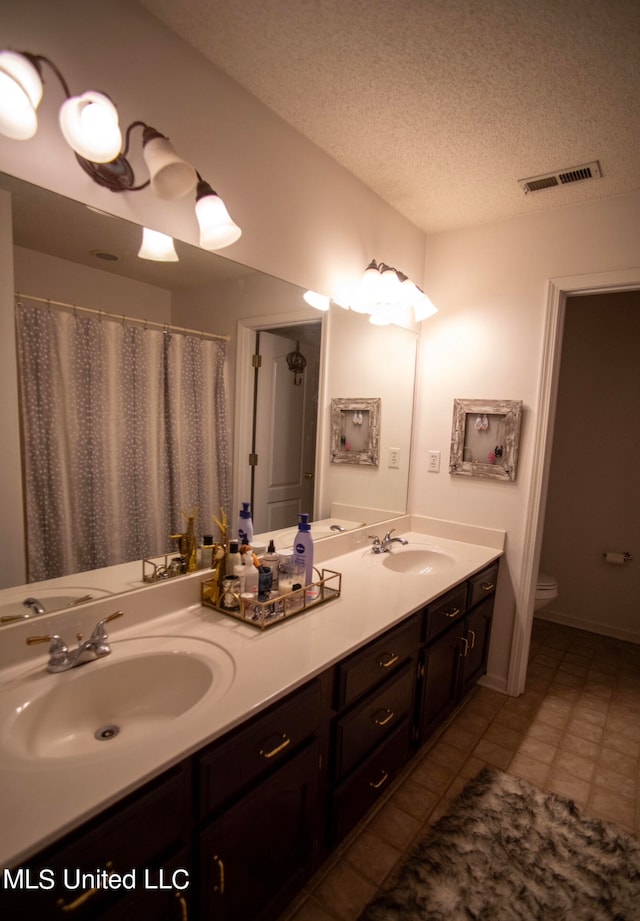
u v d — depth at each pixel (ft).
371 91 4.78
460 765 6.15
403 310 7.72
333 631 4.50
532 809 5.42
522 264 7.41
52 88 3.36
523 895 4.38
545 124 5.19
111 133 3.24
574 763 6.23
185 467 4.89
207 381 5.02
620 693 8.00
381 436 7.82
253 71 4.55
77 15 3.45
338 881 4.51
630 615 10.10
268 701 3.36
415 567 7.64
